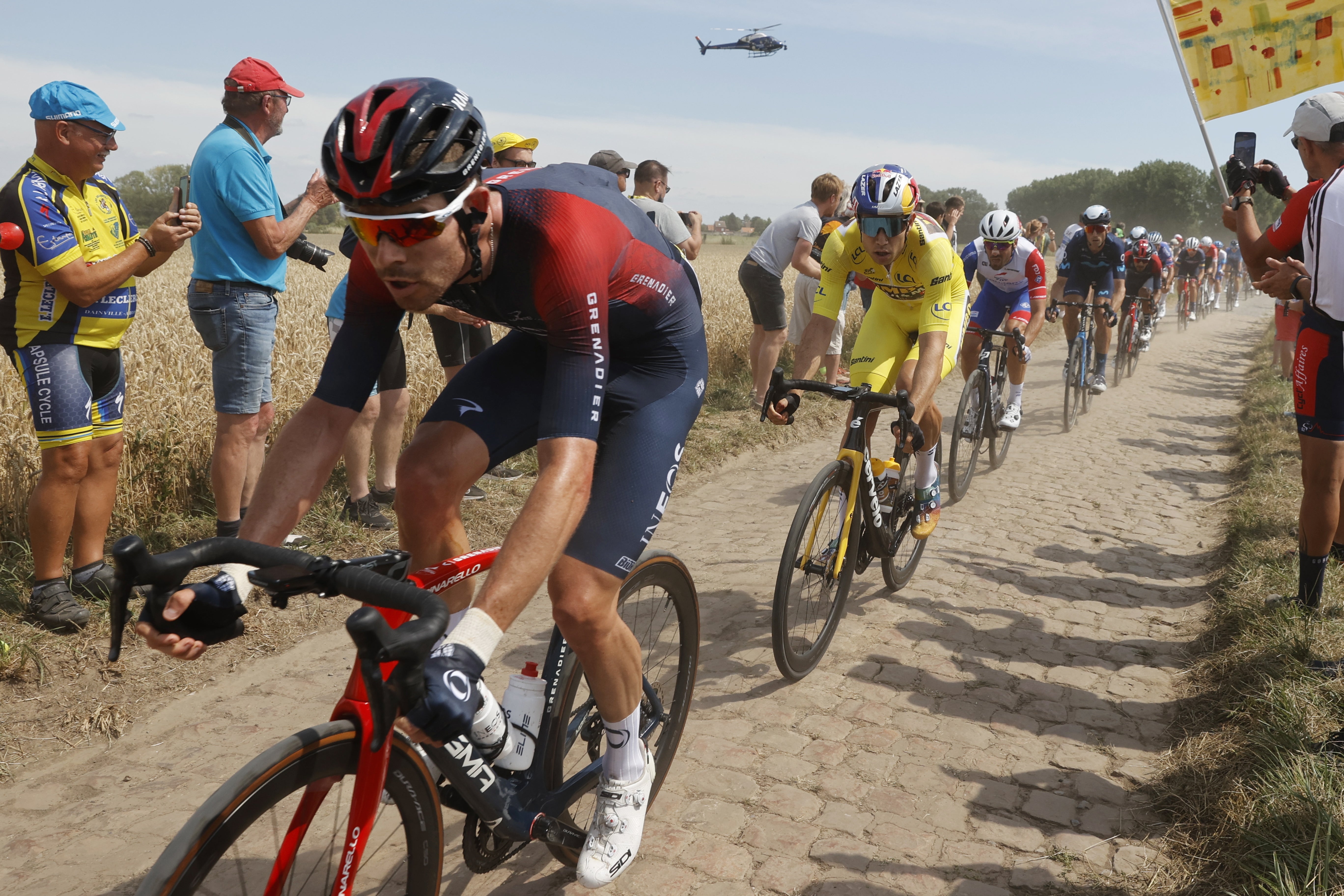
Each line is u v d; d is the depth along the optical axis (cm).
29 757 257
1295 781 225
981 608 382
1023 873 216
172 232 317
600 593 173
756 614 372
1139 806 243
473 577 187
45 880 207
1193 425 820
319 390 166
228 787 127
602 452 187
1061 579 420
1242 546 423
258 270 367
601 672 183
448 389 193
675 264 190
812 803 243
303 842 144
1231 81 388
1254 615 337
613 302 174
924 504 396
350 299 167
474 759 168
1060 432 768
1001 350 600
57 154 299
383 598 119
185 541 409
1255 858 204
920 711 294
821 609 325
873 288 405
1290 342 890
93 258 312
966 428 544
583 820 218
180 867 119
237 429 373
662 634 237
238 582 134
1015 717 291
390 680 116
